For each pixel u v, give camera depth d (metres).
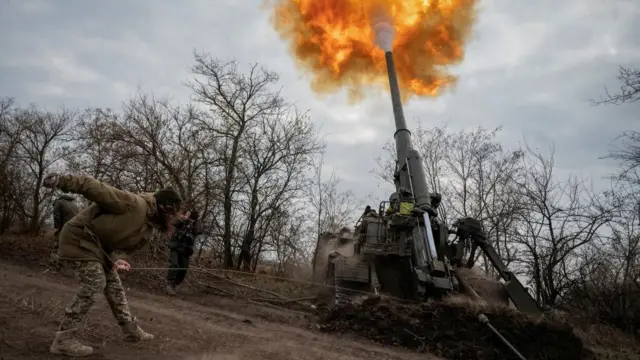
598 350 10.88
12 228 22.59
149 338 5.95
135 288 11.00
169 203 5.45
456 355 8.65
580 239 15.55
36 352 4.91
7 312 6.16
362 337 8.93
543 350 9.05
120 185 17.67
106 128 18.39
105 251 5.27
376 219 12.35
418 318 9.23
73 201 11.61
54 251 5.39
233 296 11.55
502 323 9.17
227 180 18.47
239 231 18.75
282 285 13.99
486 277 11.91
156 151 18.36
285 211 19.41
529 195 16.58
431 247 10.97
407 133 14.34
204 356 5.74
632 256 14.56
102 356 5.11
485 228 18.56
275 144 19.39
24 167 22.72
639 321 13.73
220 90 19.47
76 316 5.03
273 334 7.98
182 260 11.02
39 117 23.19
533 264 16.28
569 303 15.33
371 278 11.20
